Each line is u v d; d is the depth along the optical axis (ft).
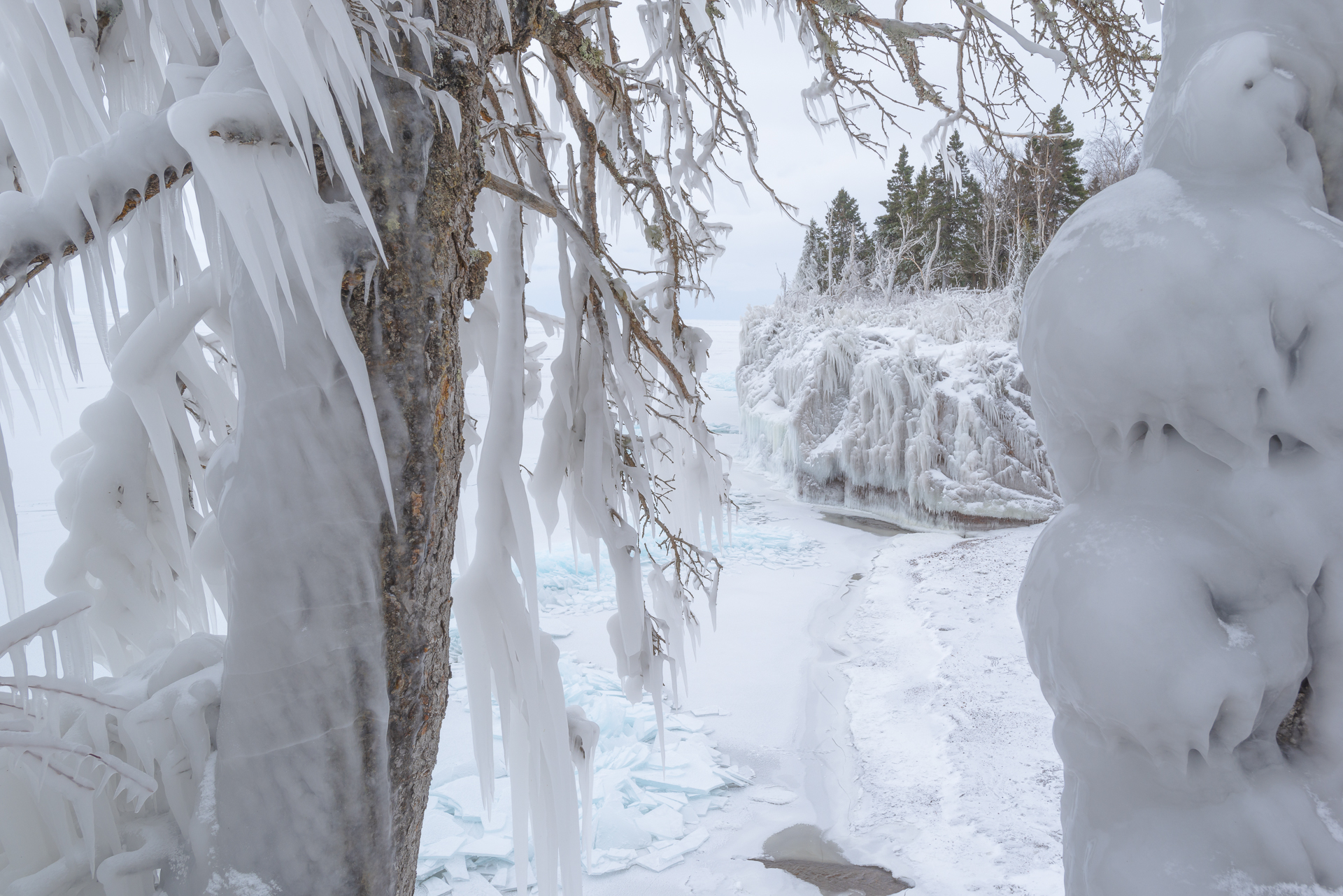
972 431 52.34
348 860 7.09
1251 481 5.12
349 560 7.04
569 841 11.58
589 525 14.20
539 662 10.74
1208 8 5.58
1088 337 5.31
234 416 10.52
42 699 7.63
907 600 37.99
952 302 65.92
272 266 6.63
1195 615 5.00
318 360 6.84
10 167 8.04
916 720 26.37
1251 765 5.29
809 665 31.83
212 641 8.67
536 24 10.65
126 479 9.87
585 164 13.66
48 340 8.49
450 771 23.82
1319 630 5.20
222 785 7.04
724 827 21.50
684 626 17.92
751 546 48.80
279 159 6.33
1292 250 4.76
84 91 4.75
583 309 13.35
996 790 21.88
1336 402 4.75
